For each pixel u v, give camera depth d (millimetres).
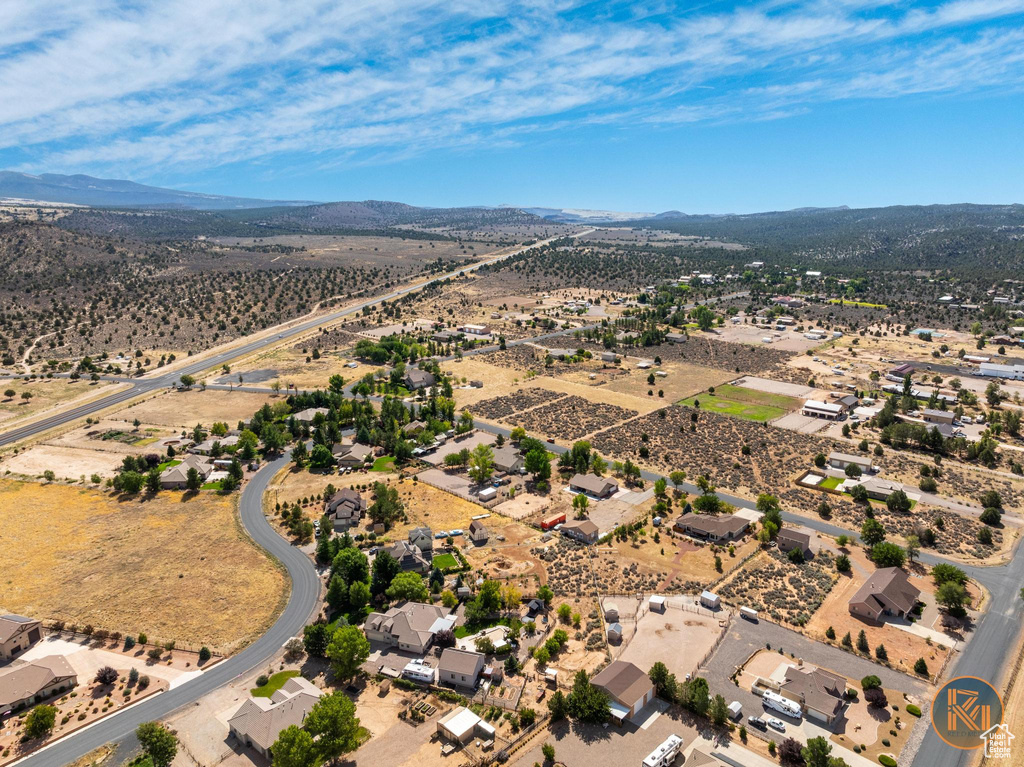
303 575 116125
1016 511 139625
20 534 132375
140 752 75938
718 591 109250
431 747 76438
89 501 148875
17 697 83750
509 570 115938
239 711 80375
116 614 104125
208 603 107188
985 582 111812
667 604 105312
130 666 92312
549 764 73500
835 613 103062
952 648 94000
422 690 86875
